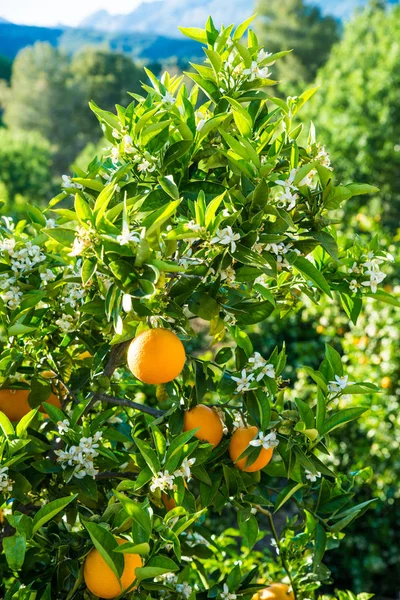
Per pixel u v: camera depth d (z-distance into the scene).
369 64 16.06
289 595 1.93
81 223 1.56
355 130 13.06
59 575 1.65
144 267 1.54
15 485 1.66
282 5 35.94
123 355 1.80
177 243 1.69
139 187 1.75
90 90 33.31
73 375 1.85
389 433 3.92
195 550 1.96
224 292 1.66
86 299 1.78
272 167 1.63
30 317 1.77
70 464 1.67
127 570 1.56
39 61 33.56
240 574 1.81
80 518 1.68
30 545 1.70
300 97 1.78
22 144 19.11
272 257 1.65
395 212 12.84
